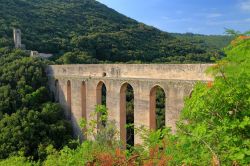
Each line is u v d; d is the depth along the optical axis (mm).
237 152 7043
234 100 7531
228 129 7441
